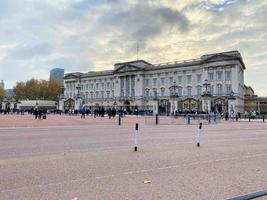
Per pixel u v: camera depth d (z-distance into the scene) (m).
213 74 99.75
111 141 16.31
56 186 6.95
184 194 6.47
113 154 11.69
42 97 147.50
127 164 9.70
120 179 7.71
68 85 150.38
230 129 29.38
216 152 12.68
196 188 6.96
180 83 110.19
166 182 7.48
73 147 13.65
